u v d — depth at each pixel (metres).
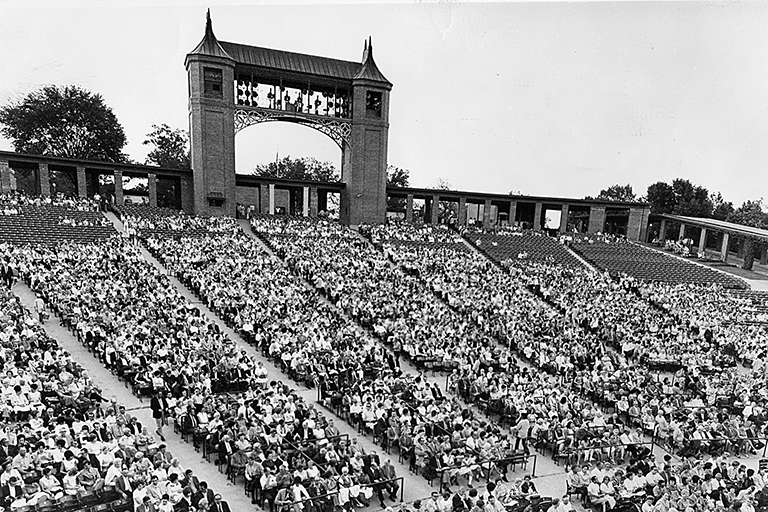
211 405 18.75
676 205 95.25
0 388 17.66
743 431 21.56
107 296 29.06
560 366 28.02
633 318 37.69
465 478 17.80
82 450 15.09
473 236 60.91
